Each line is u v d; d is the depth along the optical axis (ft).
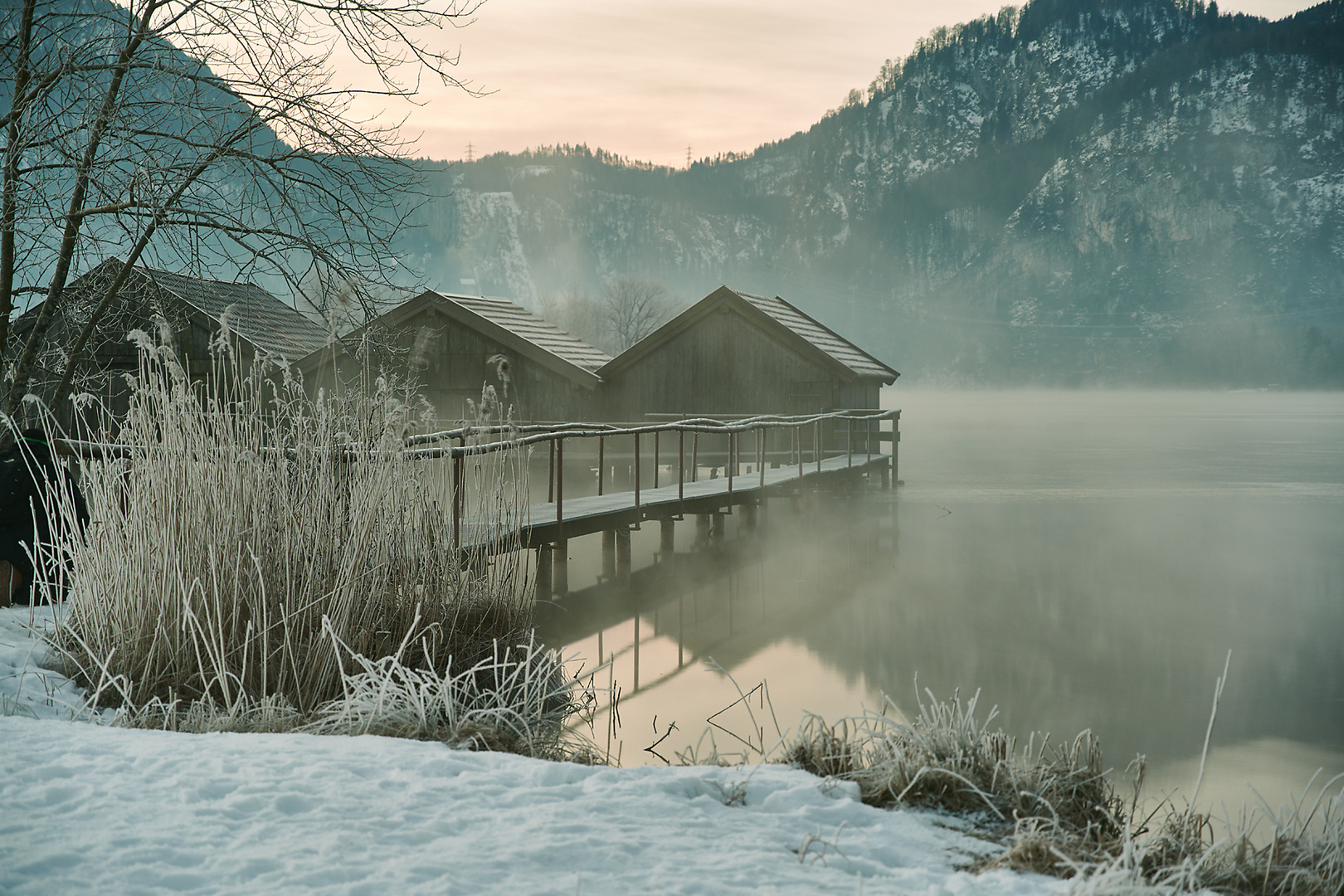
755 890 8.21
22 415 32.83
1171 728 25.81
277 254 31.48
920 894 8.44
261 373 20.92
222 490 18.93
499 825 9.53
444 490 24.77
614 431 44.78
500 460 27.30
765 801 11.22
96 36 30.73
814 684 29.14
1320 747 24.13
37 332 32.99
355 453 21.45
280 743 12.23
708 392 83.97
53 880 7.84
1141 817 16.03
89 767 10.83
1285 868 10.86
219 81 30.60
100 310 34.58
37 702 15.96
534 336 82.58
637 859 8.77
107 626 18.25
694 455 66.69
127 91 30.40
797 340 82.33
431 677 17.06
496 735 14.60
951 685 29.37
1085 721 26.30
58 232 33.12
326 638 18.02
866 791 12.32
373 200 32.30
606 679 28.89
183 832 8.93
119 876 7.94
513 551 27.94
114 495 19.27
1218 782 21.81
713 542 55.52
